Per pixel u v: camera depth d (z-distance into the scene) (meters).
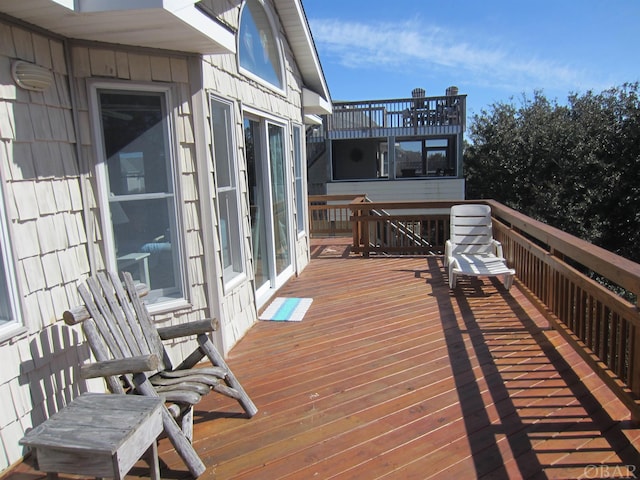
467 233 5.52
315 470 2.09
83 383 2.65
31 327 2.27
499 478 1.98
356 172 16.58
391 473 2.04
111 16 2.22
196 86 3.11
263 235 4.88
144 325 2.50
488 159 17.94
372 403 2.68
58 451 1.62
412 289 5.14
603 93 15.84
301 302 4.79
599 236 14.55
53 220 2.43
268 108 4.71
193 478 2.08
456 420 2.46
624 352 2.34
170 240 3.15
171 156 3.05
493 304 4.49
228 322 3.59
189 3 2.34
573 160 15.61
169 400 2.12
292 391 2.88
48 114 2.40
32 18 2.21
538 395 2.69
